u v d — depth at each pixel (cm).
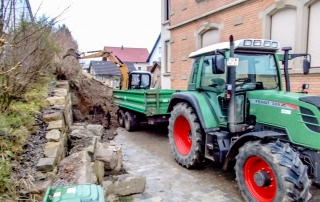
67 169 292
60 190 194
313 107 306
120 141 706
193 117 467
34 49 409
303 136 313
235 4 805
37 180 262
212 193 380
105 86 1169
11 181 244
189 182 421
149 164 510
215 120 440
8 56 334
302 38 631
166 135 786
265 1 714
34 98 453
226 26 855
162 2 1287
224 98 415
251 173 340
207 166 495
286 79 434
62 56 866
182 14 1080
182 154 502
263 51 426
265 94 370
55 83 668
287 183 279
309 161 312
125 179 370
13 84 360
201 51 487
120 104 909
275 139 328
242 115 403
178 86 1130
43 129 373
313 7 618
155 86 1931
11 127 319
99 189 198
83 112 890
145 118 794
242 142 356
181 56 1100
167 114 728
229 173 461
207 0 934
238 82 407
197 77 503
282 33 693
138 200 355
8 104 353
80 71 989
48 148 321
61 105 473
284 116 337
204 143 455
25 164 283
